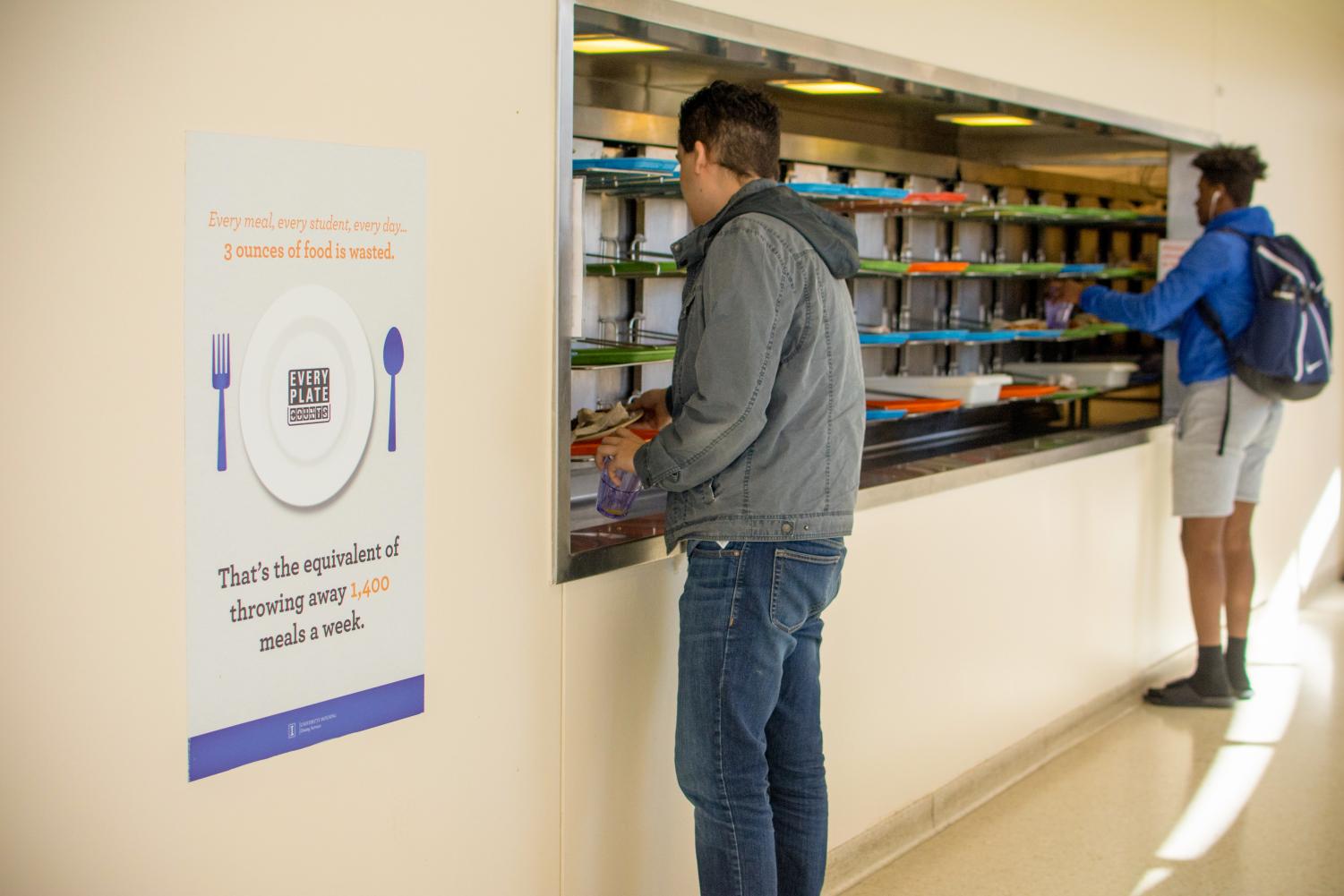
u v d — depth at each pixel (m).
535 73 1.90
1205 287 3.62
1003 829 3.09
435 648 1.86
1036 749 3.50
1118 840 3.02
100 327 1.43
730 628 1.94
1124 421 4.31
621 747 2.21
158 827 1.55
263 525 1.61
